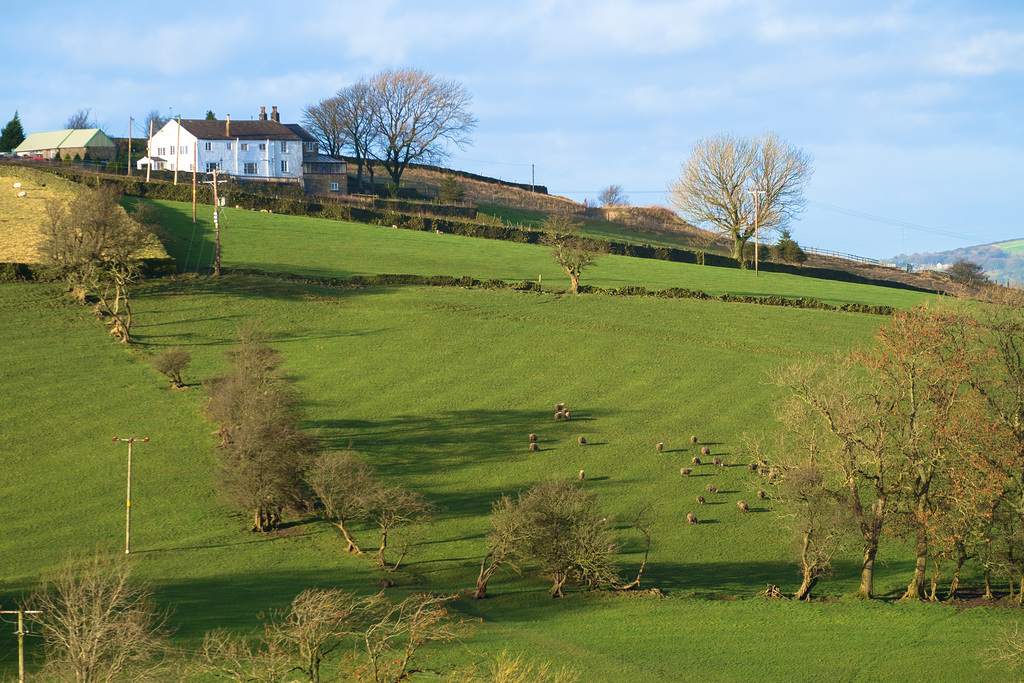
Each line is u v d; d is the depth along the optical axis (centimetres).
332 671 3200
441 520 5762
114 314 8338
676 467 6688
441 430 7144
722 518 5947
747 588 5009
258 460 5400
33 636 3484
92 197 8681
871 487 6281
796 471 4894
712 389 8106
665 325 9650
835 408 4959
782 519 5941
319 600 2880
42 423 6719
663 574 5175
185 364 7419
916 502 4881
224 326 8838
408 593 4572
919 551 4856
